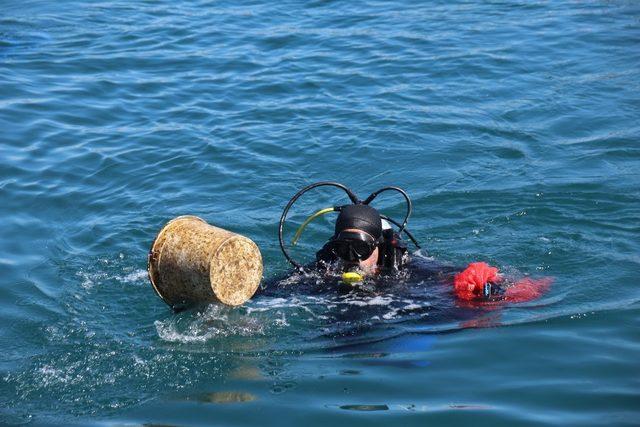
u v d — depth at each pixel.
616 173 8.01
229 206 7.66
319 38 12.45
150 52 12.04
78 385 4.80
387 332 5.21
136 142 9.04
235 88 10.58
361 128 9.21
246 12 14.02
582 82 10.34
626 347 4.92
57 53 12.00
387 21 13.14
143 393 4.68
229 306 5.36
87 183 8.12
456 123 9.30
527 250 6.63
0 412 4.52
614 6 13.51
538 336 5.08
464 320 5.35
